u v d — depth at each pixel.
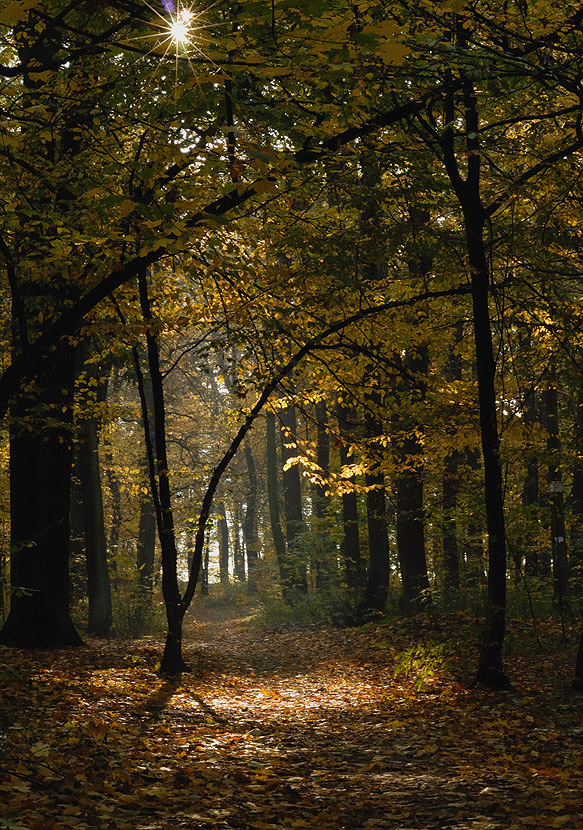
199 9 4.62
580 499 23.77
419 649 13.08
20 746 6.68
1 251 7.71
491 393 10.91
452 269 11.81
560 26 8.02
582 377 11.71
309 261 12.12
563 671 11.83
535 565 22.91
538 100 10.28
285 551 31.80
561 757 7.14
